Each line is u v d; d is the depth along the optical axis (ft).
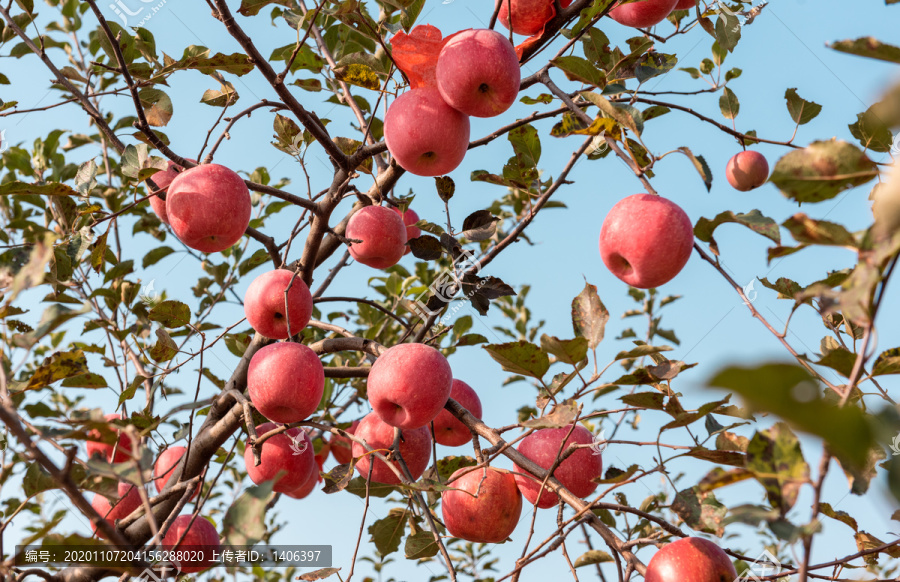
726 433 6.51
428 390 7.98
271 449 10.17
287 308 8.96
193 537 8.90
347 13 8.30
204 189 8.30
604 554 8.46
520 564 6.48
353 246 10.95
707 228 6.59
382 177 11.05
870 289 3.64
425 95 8.14
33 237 8.46
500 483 9.00
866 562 7.38
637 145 8.85
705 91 11.07
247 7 9.33
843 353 5.37
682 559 6.45
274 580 14.02
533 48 9.08
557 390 7.45
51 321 5.50
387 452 8.63
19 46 12.17
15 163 14.29
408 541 8.66
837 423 1.67
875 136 7.28
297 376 8.19
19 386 6.53
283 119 9.86
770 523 4.27
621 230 7.06
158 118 10.02
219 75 9.73
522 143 10.77
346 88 12.50
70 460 4.88
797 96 10.16
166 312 8.45
